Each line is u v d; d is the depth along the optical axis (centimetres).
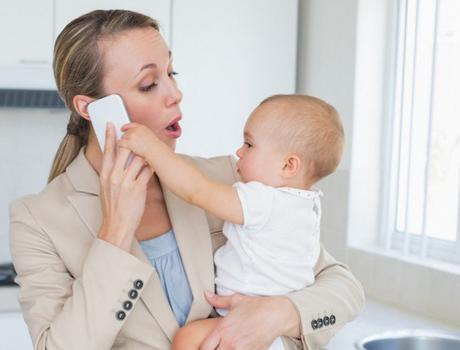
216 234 135
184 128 280
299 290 129
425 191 217
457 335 189
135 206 112
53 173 138
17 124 306
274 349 124
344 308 130
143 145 113
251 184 123
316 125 127
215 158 149
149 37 124
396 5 244
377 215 254
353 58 250
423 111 229
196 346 117
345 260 251
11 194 307
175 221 128
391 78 249
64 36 127
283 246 125
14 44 256
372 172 252
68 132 137
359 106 249
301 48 294
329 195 261
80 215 122
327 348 174
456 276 201
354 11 249
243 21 284
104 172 114
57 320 108
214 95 283
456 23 219
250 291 124
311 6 285
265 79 289
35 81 260
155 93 125
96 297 108
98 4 264
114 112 116
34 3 257
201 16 279
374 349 185
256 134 129
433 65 214
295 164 127
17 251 121
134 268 110
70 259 120
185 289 126
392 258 227
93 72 123
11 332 233
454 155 220
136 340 120
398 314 212
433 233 229
